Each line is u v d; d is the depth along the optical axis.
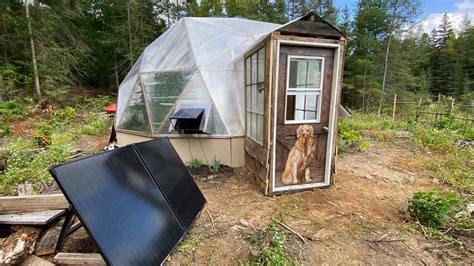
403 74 20.02
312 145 4.01
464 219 3.11
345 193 3.98
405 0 18.09
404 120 11.25
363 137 8.07
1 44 13.26
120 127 6.21
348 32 20.86
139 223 2.24
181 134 5.22
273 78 3.51
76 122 11.31
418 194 3.26
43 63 13.30
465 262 2.42
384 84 19.73
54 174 1.80
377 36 20.05
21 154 5.55
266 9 21.23
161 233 2.39
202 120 4.86
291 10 22.69
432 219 3.02
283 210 3.41
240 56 5.11
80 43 15.16
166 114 5.36
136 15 18.47
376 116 12.59
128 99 6.06
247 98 4.83
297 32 3.43
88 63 18.70
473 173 4.78
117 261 1.87
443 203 3.01
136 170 2.61
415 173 4.94
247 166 4.93
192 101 5.22
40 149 6.25
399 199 3.79
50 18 13.03
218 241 2.71
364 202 3.67
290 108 3.85
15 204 3.02
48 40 13.34
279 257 2.38
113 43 18.61
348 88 20.47
